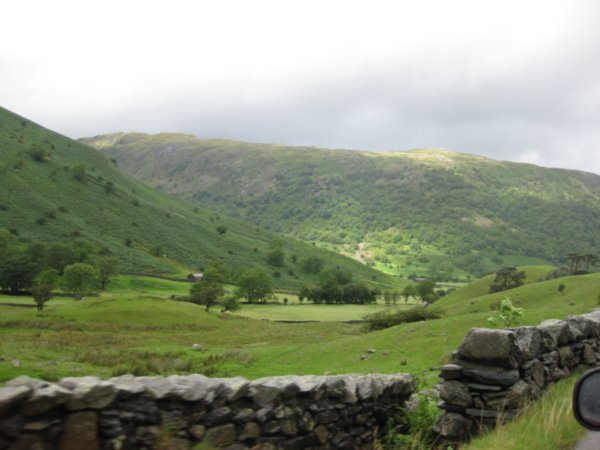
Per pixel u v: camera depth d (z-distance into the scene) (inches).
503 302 784.9
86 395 210.4
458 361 342.6
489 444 276.5
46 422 199.8
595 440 268.5
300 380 307.0
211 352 1790.1
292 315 5083.7
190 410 247.1
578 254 6309.1
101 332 2637.8
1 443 187.2
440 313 2199.8
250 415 271.1
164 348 1915.6
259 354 1635.1
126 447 222.2
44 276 5054.1
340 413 323.6
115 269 6441.9
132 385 231.1
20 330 2458.2
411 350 1277.1
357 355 1343.5
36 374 1033.5
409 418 361.7
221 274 7431.1
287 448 286.4
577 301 3107.8
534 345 361.4
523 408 315.3
